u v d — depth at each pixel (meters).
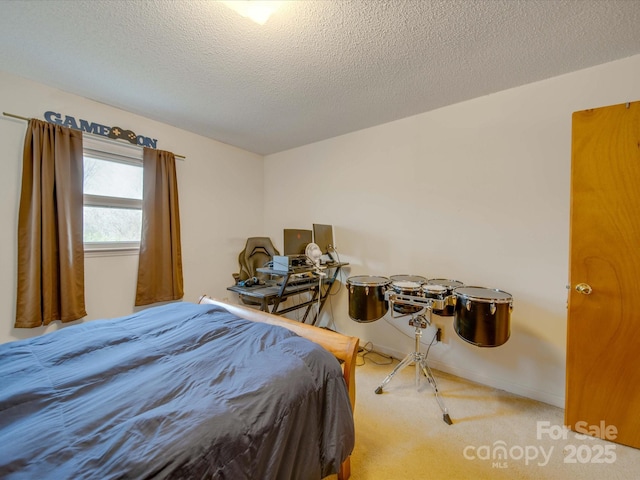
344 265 2.85
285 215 3.51
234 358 1.12
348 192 2.92
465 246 2.21
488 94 2.09
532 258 1.95
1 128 1.83
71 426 0.73
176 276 2.68
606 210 1.49
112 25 1.41
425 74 1.83
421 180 2.43
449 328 2.27
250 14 1.25
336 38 1.49
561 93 1.83
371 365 2.43
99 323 1.51
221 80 1.91
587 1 1.23
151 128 2.57
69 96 2.09
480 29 1.42
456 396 1.95
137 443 0.68
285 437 0.88
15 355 1.12
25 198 1.89
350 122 2.63
